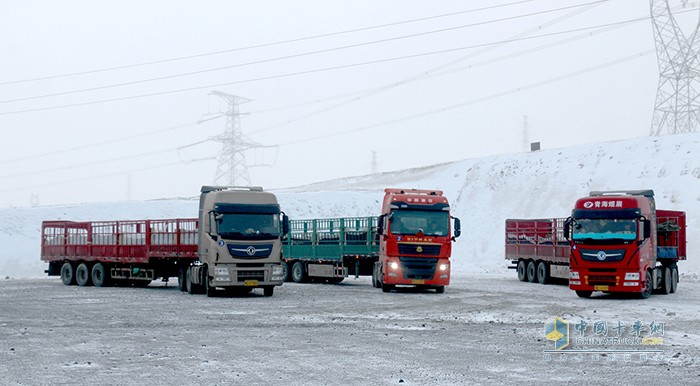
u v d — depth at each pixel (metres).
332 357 13.45
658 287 29.58
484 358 13.34
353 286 35.44
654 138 64.62
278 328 17.84
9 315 20.97
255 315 20.94
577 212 27.48
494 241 59.97
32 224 65.81
